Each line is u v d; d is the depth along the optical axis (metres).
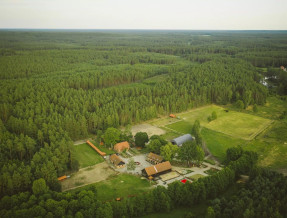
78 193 82.81
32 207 74.12
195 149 108.56
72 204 76.19
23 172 91.06
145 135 127.69
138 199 80.69
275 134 140.75
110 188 94.31
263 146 127.12
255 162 103.75
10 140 108.19
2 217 72.00
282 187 79.38
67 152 108.31
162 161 110.69
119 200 86.44
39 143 120.94
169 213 81.00
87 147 128.88
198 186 84.50
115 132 127.06
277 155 117.25
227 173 90.88
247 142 132.62
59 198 79.56
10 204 78.06
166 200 81.44
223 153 122.31
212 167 109.50
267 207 71.69
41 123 132.12
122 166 110.31
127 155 121.06
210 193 86.19
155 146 118.62
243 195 79.62
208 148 127.38
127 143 127.50
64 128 133.38
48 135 122.62
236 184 93.56
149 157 115.81
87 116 147.12
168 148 110.75
